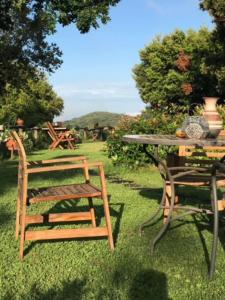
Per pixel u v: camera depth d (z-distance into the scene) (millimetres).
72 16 7082
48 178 5004
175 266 2219
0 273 2135
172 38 20859
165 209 2859
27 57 10008
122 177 5098
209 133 2662
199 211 2516
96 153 8555
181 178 2867
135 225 2914
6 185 4562
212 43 12750
